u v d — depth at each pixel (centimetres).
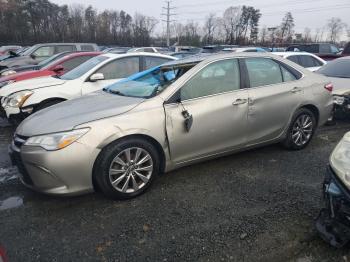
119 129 329
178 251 266
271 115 439
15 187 388
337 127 643
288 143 480
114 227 301
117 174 339
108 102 374
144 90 394
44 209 335
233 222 305
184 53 1797
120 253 266
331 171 254
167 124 358
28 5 6025
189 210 328
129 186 351
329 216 252
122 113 341
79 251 269
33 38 5744
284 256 259
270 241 277
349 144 261
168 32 6016
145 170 356
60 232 295
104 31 7031
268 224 300
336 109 636
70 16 6819
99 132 321
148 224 305
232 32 6925
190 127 371
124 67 666
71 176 316
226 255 261
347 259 254
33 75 745
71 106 378
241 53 431
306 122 489
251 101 416
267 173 412
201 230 294
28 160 317
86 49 1481
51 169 310
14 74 794
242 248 268
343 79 679
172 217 315
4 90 610
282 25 6159
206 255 261
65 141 311
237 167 431
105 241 281
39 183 320
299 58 952
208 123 383
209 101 385
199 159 395
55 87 605
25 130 340
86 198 355
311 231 289
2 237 288
